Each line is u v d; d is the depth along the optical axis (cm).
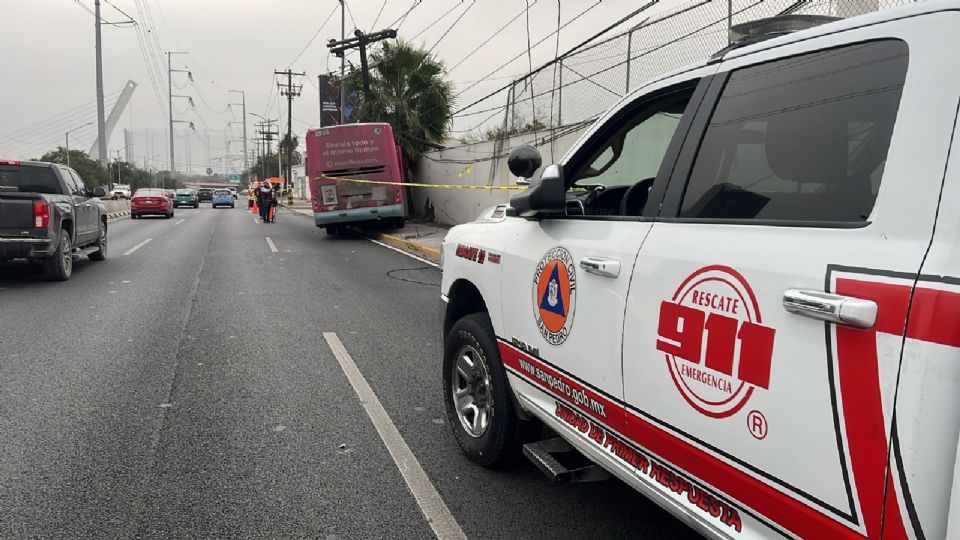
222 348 626
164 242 1775
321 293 945
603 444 261
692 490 212
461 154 1948
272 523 312
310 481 354
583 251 266
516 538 301
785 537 176
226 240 1838
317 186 1795
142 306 834
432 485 351
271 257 1404
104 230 1336
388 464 377
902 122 162
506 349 336
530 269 308
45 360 578
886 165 162
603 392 253
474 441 374
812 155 191
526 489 348
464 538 301
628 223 253
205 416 447
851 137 181
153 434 415
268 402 476
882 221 159
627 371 236
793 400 169
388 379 534
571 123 1303
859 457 152
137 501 331
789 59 208
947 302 137
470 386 382
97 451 389
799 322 168
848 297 156
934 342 138
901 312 145
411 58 2298
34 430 419
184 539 298
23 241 969
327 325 732
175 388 505
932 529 138
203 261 1325
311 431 423
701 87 242
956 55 154
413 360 590
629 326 234
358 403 476
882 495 147
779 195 198
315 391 502
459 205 1983
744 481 187
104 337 666
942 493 136
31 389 499
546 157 1398
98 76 4809
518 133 1560
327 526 310
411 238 1688
